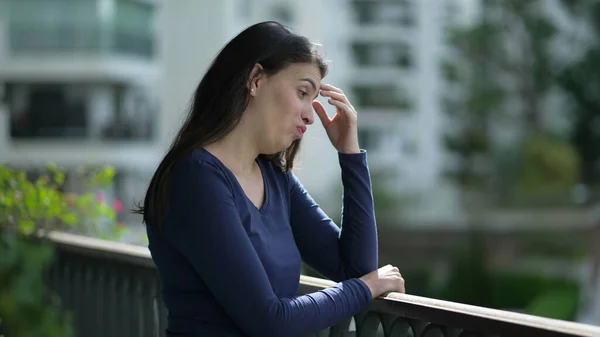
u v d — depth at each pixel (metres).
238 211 2.02
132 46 29.14
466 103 32.66
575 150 33.12
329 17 37.22
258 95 2.09
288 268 2.10
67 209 4.27
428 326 2.04
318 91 2.15
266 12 30.81
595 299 21.38
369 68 38.34
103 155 28.81
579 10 33.00
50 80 28.81
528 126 33.28
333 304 2.03
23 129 28.95
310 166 31.14
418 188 30.47
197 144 2.05
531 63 32.75
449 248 27.03
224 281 1.94
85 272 3.42
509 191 29.42
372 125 37.88
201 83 2.13
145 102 29.77
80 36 28.45
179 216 1.99
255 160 2.19
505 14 32.47
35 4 28.53
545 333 1.76
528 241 26.88
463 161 32.75
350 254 2.29
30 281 3.22
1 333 3.17
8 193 4.02
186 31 29.42
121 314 3.20
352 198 2.31
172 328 2.08
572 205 27.95
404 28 38.22
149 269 3.02
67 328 3.25
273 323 1.94
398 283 2.18
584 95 32.97
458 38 32.88
